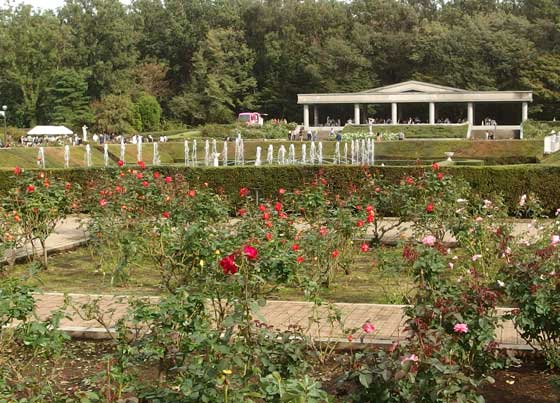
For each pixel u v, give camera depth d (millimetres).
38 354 5809
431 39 70938
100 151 46500
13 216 11820
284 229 10141
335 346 6961
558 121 63719
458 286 5551
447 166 19688
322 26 77688
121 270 9508
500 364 5453
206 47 74000
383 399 4301
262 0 79125
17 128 64750
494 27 71188
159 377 5449
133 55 72625
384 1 78000
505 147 45188
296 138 57562
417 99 64812
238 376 4551
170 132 65625
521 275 6102
